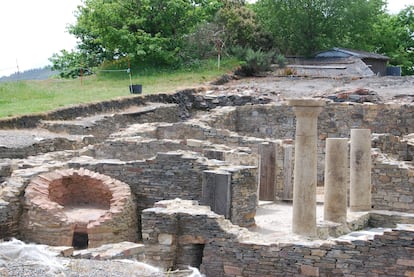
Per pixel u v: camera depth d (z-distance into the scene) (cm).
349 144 2316
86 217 1720
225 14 5184
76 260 1127
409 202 2072
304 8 5531
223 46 4969
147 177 1872
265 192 2280
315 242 1370
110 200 1809
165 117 3531
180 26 4978
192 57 4891
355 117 3123
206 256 1436
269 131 3281
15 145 2392
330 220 1769
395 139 2550
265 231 1717
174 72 4600
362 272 1297
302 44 5481
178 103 3747
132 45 4750
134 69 4778
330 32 5616
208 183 1734
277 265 1358
